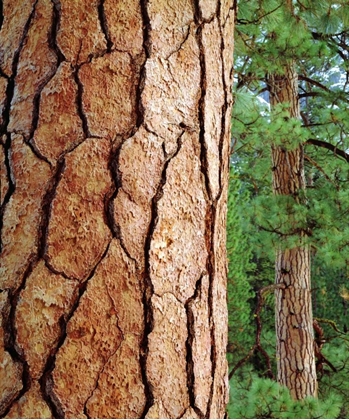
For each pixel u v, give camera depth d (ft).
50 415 6.42
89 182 6.79
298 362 39.73
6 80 7.10
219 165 7.53
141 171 6.91
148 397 6.64
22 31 7.13
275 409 28.40
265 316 79.20
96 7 7.07
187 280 7.02
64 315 6.57
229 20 8.02
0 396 6.47
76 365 6.52
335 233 37.76
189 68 7.32
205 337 7.09
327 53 36.63
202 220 7.22
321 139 50.85
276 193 42.52
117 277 6.70
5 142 6.96
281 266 41.52
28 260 6.66
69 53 6.98
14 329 6.56
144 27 7.14
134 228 6.82
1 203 6.84
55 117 6.88
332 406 29.55
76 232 6.70
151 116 7.03
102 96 6.93
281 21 35.40
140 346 6.69
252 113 34.86
